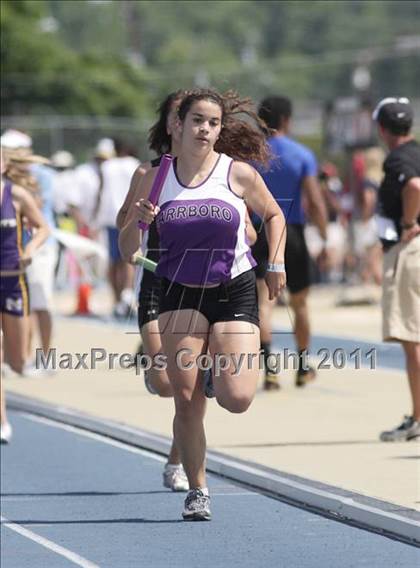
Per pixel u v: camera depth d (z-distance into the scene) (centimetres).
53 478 2705
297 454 2742
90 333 4903
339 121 6119
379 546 2136
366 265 6106
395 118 2844
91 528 2298
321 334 4966
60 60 11819
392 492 2386
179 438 2283
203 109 2139
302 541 2175
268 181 3391
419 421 2869
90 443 3075
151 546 2170
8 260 3030
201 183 2150
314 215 3500
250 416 3200
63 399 3519
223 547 2152
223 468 2662
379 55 8975
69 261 6066
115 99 12375
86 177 5469
